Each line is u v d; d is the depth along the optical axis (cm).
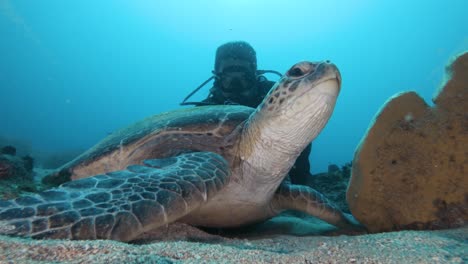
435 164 52
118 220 33
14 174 84
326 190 128
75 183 40
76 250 26
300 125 54
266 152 58
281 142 57
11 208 33
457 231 46
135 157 67
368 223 57
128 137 70
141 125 76
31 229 31
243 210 60
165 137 67
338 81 52
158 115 83
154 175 44
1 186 73
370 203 56
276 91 56
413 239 39
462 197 49
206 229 64
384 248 35
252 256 30
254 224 74
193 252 29
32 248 25
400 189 54
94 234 32
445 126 53
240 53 120
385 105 57
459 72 55
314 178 140
